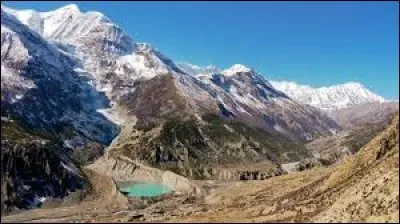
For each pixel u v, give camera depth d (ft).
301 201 499.10
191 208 632.38
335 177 515.50
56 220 595.88
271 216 468.34
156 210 641.81
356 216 388.16
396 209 370.12
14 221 603.67
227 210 551.18
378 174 423.23
